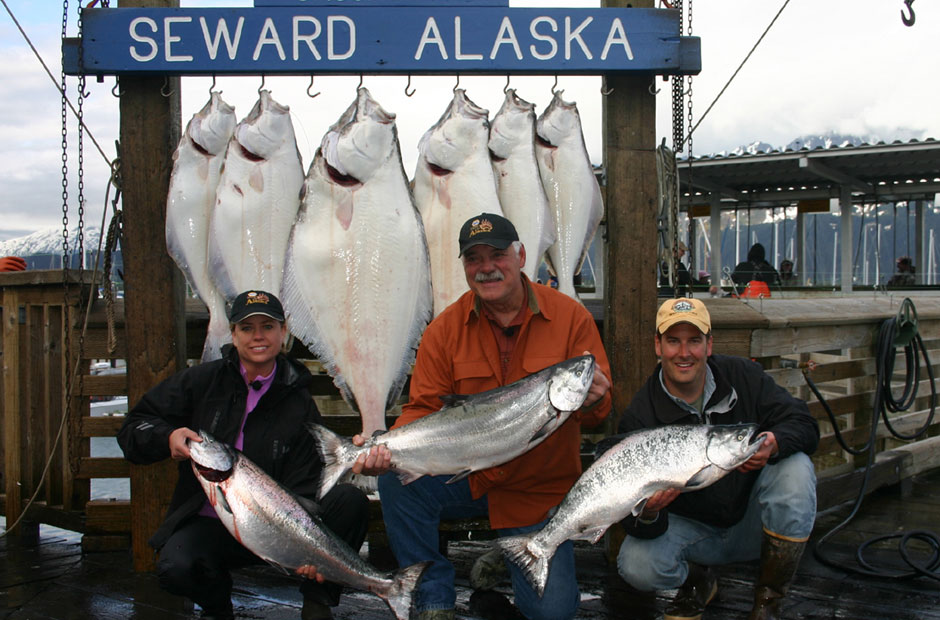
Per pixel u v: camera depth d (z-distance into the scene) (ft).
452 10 10.02
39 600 9.23
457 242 10.75
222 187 10.44
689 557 8.21
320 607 7.63
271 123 10.53
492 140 10.88
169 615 8.73
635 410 8.25
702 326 7.65
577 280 15.72
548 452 7.91
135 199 10.30
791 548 7.61
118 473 11.30
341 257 10.51
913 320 13.60
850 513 12.81
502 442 7.14
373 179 10.49
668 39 10.13
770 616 7.73
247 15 9.96
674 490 6.93
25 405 12.01
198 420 8.16
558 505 7.18
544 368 7.39
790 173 32.42
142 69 9.94
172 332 10.37
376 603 9.16
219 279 10.50
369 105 10.50
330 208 10.54
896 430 15.29
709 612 8.79
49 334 11.76
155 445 7.70
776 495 7.64
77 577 10.05
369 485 9.49
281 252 10.67
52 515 11.59
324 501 8.07
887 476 13.73
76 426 11.22
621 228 10.64
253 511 7.11
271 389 8.18
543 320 8.07
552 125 10.96
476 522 10.64
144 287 10.33
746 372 8.22
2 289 12.14
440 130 10.71
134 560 10.25
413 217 10.63
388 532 8.17
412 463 7.29
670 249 13.33
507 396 7.14
